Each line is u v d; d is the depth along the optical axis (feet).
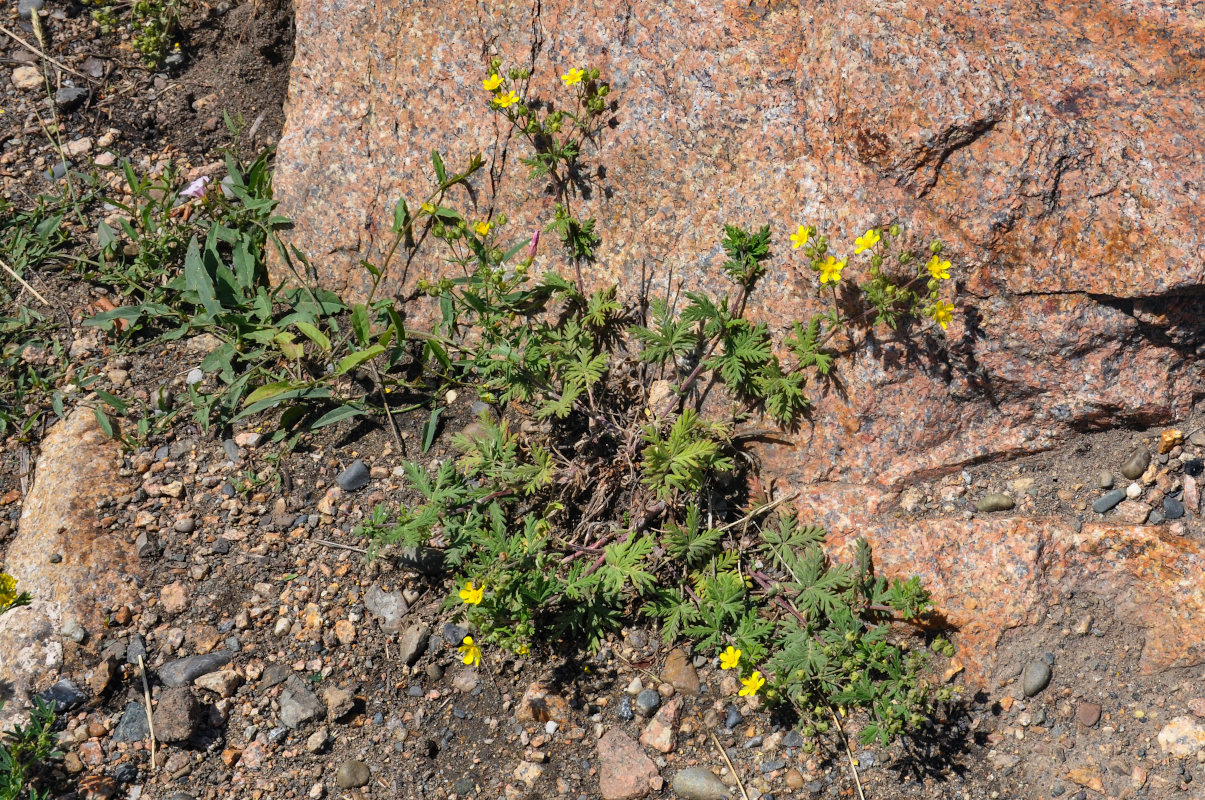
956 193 4.41
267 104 5.38
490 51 4.81
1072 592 4.39
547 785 4.34
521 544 4.43
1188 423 4.47
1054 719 4.33
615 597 4.50
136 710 4.41
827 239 4.47
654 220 4.68
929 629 4.42
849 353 4.49
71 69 5.45
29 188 5.22
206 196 5.02
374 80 4.92
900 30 4.43
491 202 4.83
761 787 4.32
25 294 5.03
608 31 4.71
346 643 4.51
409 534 4.45
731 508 4.59
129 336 4.96
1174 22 4.49
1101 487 4.47
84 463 4.72
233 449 4.77
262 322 4.91
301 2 5.00
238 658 4.49
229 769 4.36
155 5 5.46
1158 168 4.34
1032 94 4.40
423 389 4.87
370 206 4.92
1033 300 4.41
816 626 4.41
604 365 4.63
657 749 4.38
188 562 4.61
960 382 4.47
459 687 4.46
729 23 4.63
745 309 4.58
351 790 4.34
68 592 4.52
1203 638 4.30
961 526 4.45
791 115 4.56
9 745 4.33
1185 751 4.26
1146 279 4.32
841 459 4.52
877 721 4.34
